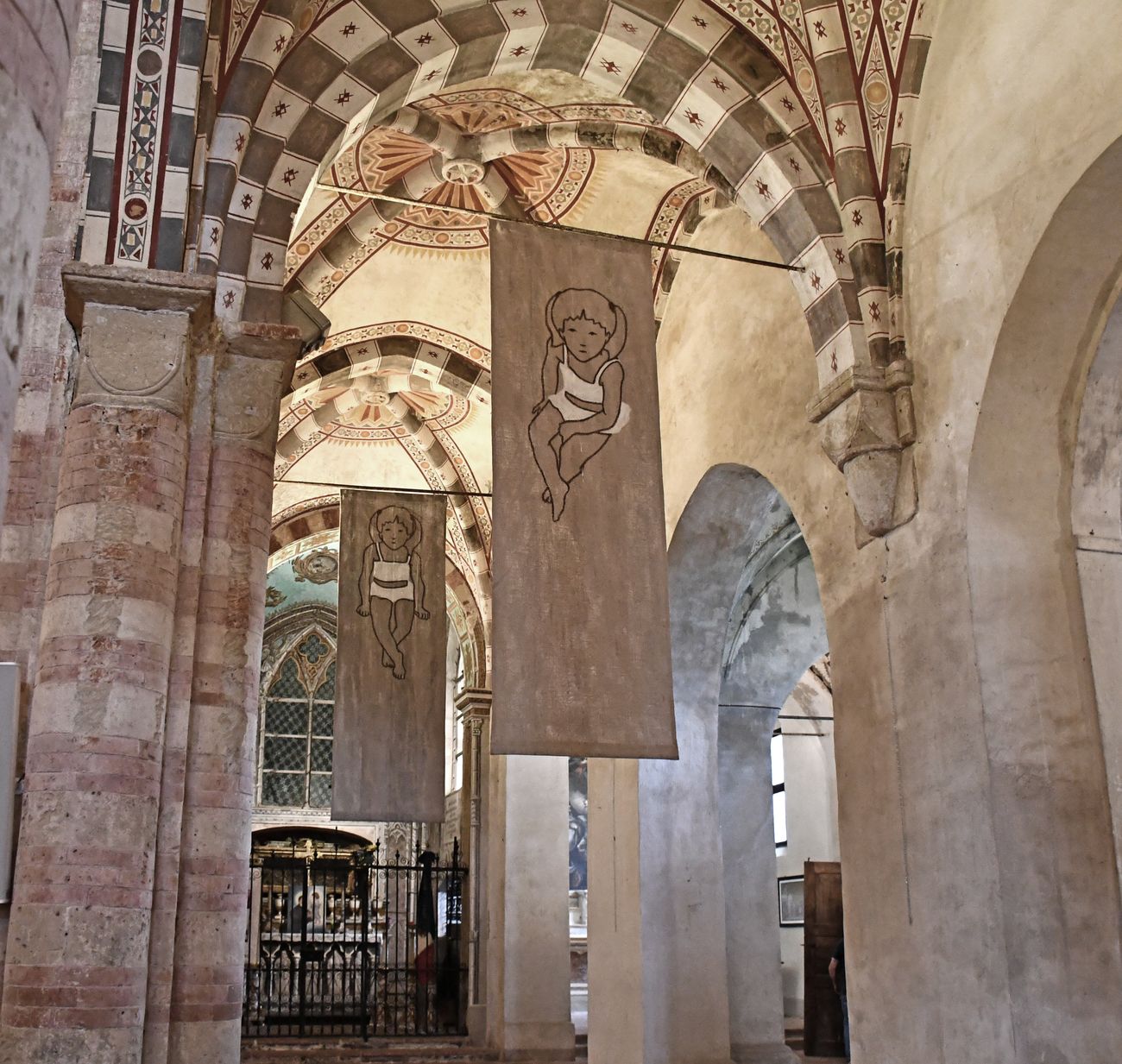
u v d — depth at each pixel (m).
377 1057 16.53
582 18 9.52
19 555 6.88
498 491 7.92
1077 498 8.16
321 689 27.00
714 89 9.70
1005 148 8.15
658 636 7.95
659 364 13.60
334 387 16.98
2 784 6.16
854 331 9.11
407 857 25.47
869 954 8.80
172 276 7.04
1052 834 7.59
